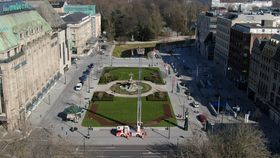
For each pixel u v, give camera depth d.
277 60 158.38
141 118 163.12
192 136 137.62
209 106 180.50
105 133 148.38
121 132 146.00
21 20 168.62
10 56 145.38
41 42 186.25
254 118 164.62
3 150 113.50
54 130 149.25
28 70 164.12
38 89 180.62
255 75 187.75
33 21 182.12
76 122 158.38
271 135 147.00
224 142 109.44
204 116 163.50
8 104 141.75
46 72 196.88
